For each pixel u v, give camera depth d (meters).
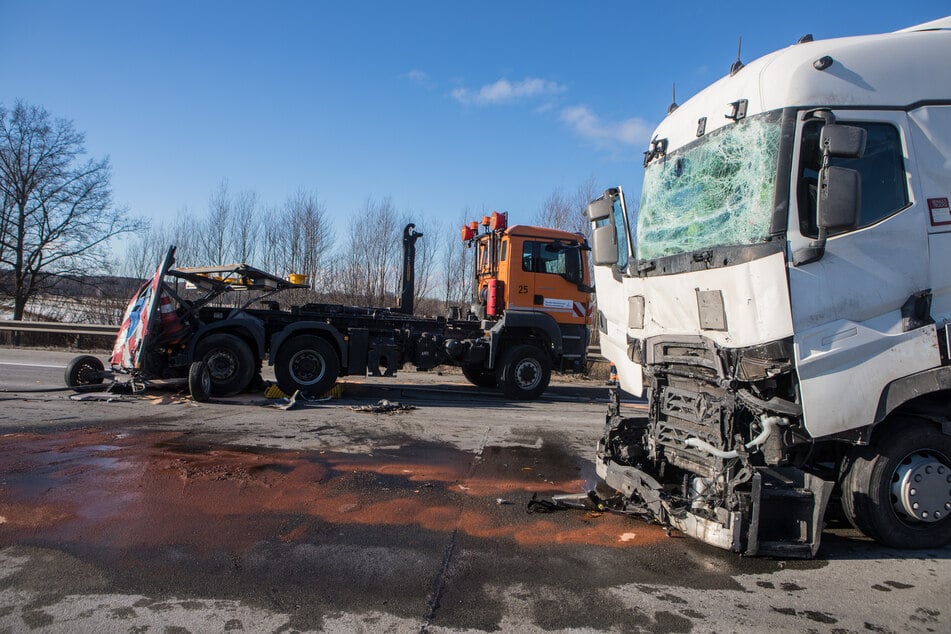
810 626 2.75
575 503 4.46
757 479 3.38
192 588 2.91
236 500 4.23
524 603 2.89
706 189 3.96
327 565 3.24
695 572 3.34
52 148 22.20
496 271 10.61
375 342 9.80
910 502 3.62
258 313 9.41
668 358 4.36
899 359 3.42
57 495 4.15
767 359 3.40
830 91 3.49
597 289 5.62
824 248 3.32
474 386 11.99
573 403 10.16
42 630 2.48
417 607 2.81
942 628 2.76
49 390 8.42
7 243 21.78
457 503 4.42
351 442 6.27
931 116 3.61
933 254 3.53
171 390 8.89
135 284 23.06
